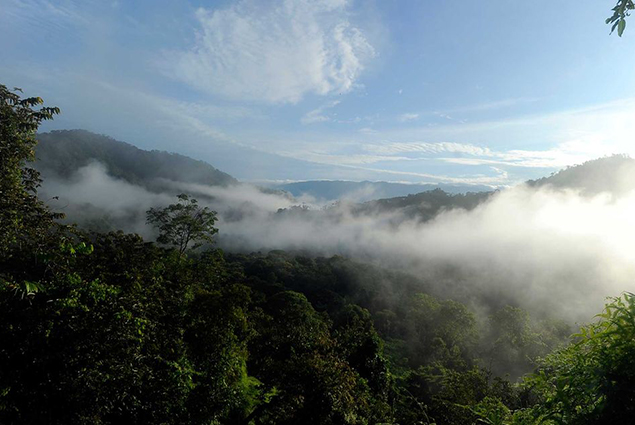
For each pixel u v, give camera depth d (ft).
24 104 30.17
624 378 4.81
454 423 48.32
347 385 28.22
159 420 24.57
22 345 16.22
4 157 28.32
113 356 18.58
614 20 8.48
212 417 30.30
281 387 28.78
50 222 33.35
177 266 46.75
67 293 18.03
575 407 5.11
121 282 23.35
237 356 36.50
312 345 36.22
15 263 20.74
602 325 5.41
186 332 32.42
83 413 17.37
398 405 65.46
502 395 54.49
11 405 15.65
